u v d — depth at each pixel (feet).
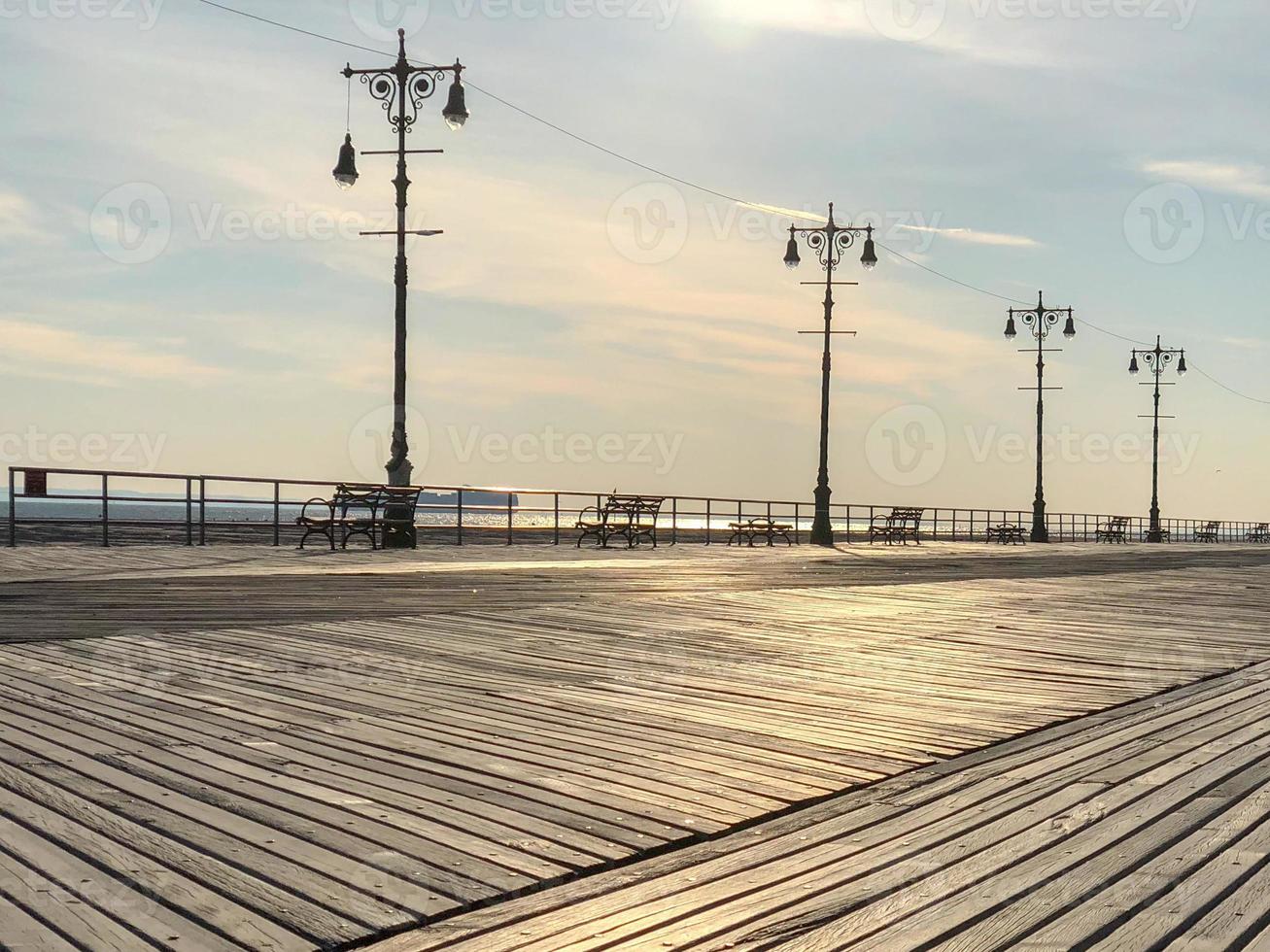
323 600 39.32
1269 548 150.61
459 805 14.93
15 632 29.43
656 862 13.10
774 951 10.29
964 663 28.94
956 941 10.47
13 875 11.84
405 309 77.30
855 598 45.88
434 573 54.13
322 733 18.78
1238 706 23.59
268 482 71.46
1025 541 168.45
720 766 17.49
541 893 11.99
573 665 26.86
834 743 19.33
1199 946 10.33
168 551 63.93
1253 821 14.51
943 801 15.72
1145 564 83.51
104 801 14.48
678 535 136.87
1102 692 25.11
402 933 10.84
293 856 12.73
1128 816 14.76
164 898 11.37
